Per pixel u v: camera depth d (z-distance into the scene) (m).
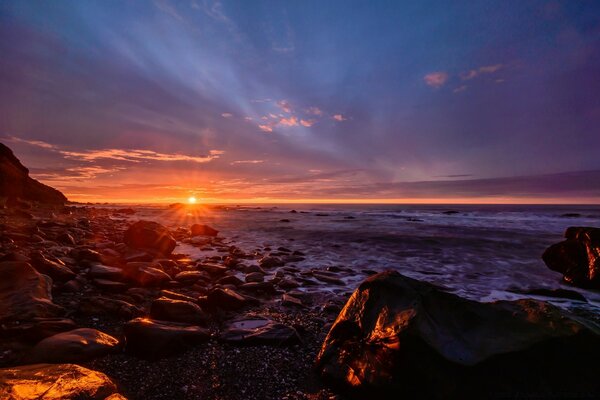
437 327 3.42
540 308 3.70
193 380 3.73
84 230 19.41
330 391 3.62
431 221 41.38
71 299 6.25
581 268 10.56
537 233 26.47
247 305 7.17
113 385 3.11
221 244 18.59
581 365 3.10
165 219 40.91
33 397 2.59
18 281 5.60
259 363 4.20
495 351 3.16
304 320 6.20
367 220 43.34
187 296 6.94
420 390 3.10
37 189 50.91
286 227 32.31
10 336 4.14
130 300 6.53
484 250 18.05
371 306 3.96
